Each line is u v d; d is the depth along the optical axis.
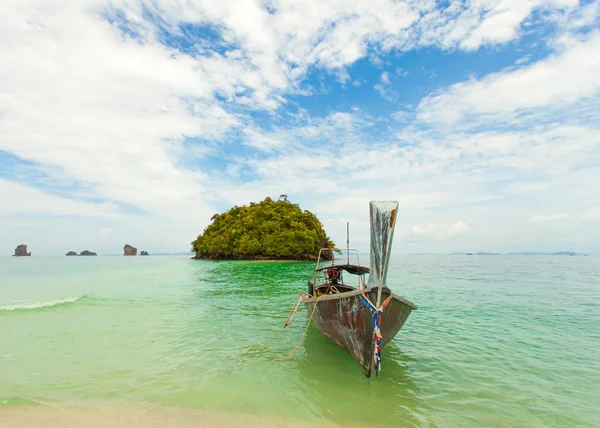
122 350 9.71
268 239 78.25
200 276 35.78
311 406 6.45
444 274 39.31
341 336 8.59
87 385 7.36
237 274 38.50
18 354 9.34
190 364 8.62
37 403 6.51
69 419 5.96
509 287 24.94
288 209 89.69
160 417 6.05
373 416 6.10
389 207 7.42
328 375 7.90
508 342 10.44
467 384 7.40
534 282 28.88
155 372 8.09
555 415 6.09
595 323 12.93
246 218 83.44
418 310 15.55
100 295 20.53
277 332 11.72
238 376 7.87
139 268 51.81
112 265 63.50
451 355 9.23
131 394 6.93
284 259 79.06
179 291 22.72
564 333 11.47
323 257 81.19
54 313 14.79
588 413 6.16
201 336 11.20
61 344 10.26
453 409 6.33
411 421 5.93
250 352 9.57
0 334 11.35
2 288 24.53
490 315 14.41
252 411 6.27
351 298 7.80
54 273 40.09
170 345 10.20
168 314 14.72
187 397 6.80
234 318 13.95
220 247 82.44
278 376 7.86
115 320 13.49
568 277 34.38
